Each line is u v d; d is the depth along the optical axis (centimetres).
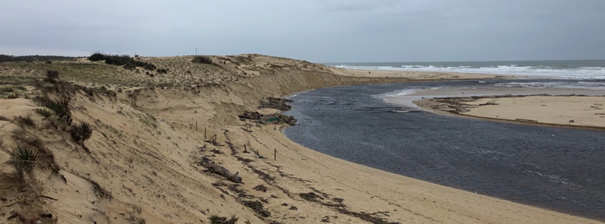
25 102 917
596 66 16275
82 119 1197
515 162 2231
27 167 581
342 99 5822
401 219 1313
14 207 499
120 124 1495
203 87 3428
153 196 878
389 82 9250
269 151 2281
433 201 1556
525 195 1703
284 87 6962
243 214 1143
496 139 2864
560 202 1617
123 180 864
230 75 5697
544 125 3431
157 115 2548
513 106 4472
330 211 1332
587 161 2236
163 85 3183
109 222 644
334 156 2375
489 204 1562
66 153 779
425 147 2616
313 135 3030
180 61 6178
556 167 2125
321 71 9000
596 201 1627
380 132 3158
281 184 1614
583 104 4419
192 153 1892
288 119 3600
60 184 630
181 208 905
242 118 3503
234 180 1577
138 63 4422
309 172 1859
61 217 546
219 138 2498
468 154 2425
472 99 5359
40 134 764
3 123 704
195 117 2748
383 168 2116
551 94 6025
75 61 4003
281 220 1209
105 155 962
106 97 1736
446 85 8338
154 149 1470
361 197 1527
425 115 4116
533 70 13500
